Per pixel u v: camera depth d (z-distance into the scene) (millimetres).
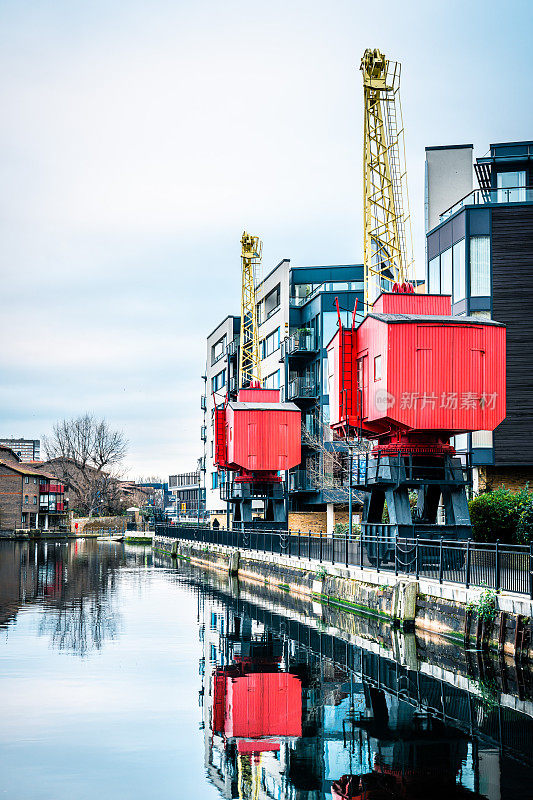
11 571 51625
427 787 11992
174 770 12992
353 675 19609
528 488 36312
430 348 27641
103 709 16641
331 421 33156
